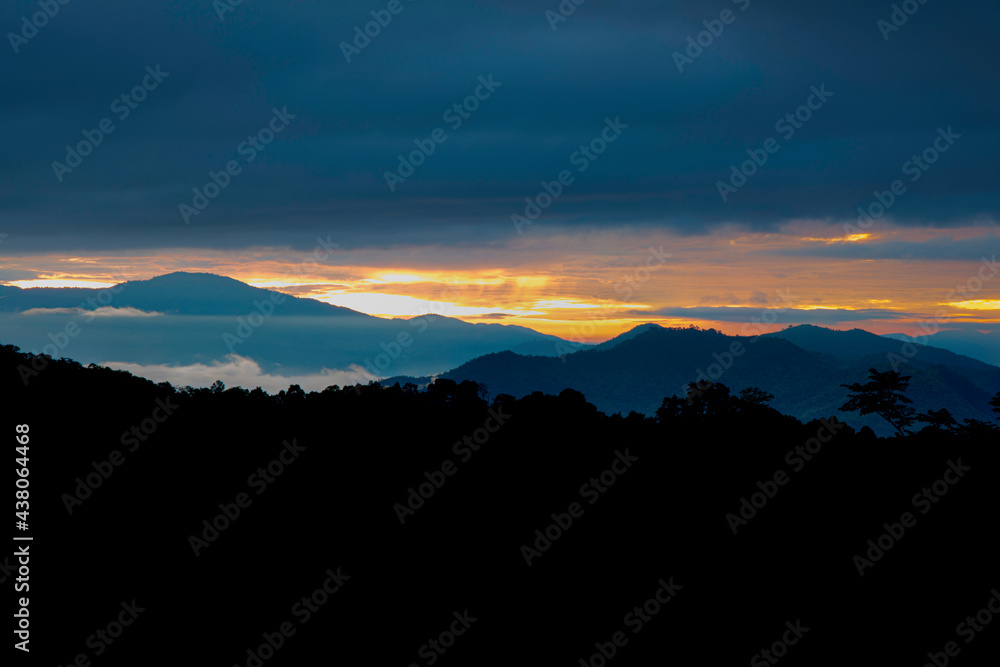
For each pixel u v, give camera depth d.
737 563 55.88
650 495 66.25
